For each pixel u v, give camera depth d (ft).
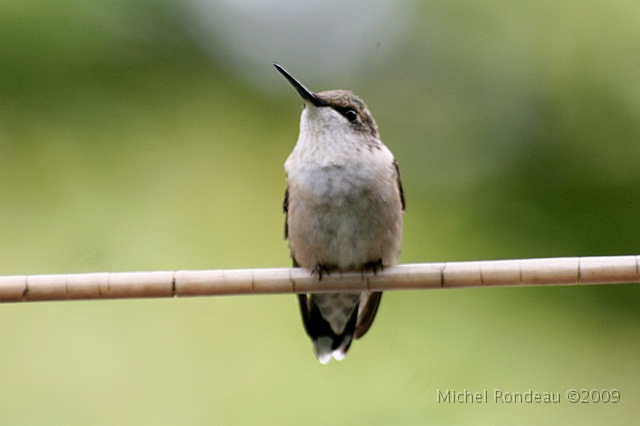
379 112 38.70
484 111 36.14
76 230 34.55
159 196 36.32
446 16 37.96
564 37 34.50
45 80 34.60
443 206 35.42
